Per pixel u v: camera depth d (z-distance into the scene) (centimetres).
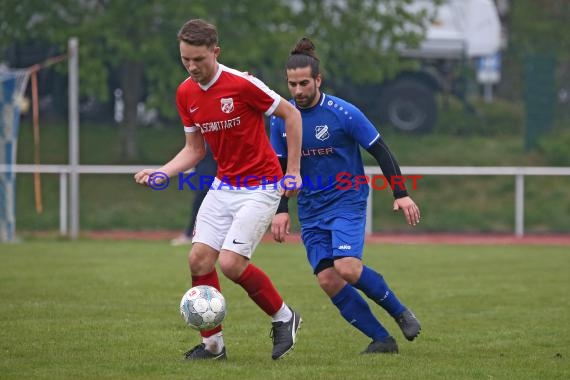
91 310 2847
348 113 2178
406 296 3278
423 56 8312
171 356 2173
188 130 2119
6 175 5288
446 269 4122
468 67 8862
